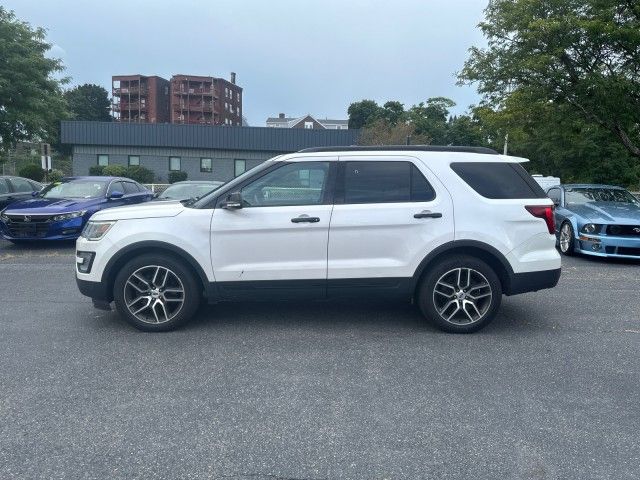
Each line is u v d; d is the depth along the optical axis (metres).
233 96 92.44
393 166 5.63
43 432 3.58
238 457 3.30
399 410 3.90
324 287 5.55
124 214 5.60
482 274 5.56
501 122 19.06
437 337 5.53
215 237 5.48
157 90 83.69
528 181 5.79
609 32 15.17
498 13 17.61
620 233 9.77
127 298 5.61
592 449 3.40
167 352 5.05
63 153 61.28
